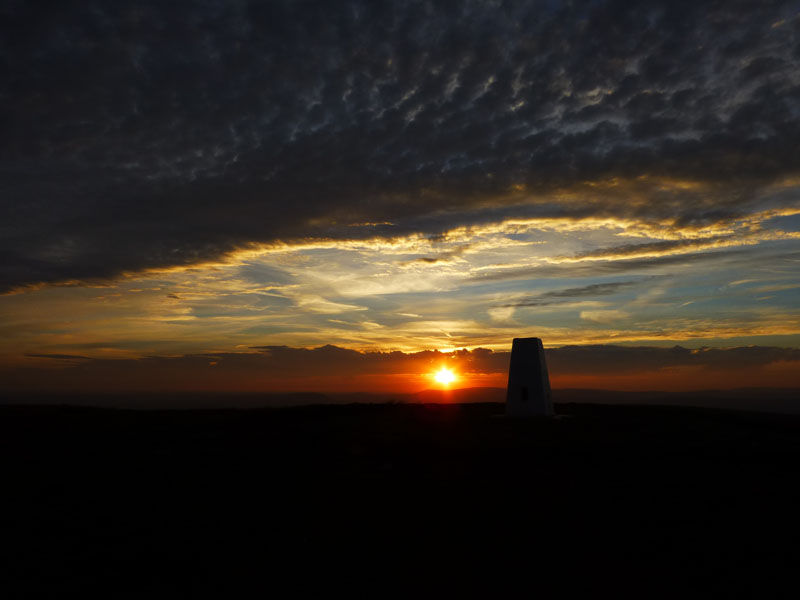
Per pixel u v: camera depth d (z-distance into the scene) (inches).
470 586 354.6
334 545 423.5
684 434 855.7
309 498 537.6
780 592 342.6
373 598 339.3
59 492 561.6
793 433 871.7
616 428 920.9
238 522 474.0
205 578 367.6
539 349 1095.6
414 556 402.3
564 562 390.3
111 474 628.1
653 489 556.7
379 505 516.4
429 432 877.8
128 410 1159.6
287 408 1192.8
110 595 343.0
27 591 347.6
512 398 1090.7
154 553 409.4
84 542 430.9
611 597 339.0
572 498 530.6
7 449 758.5
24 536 443.5
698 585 353.7
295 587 354.3
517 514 488.7
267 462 679.7
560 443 780.6
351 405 1233.4
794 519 467.5
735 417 1068.5
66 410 1125.1
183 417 1058.7
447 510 500.7
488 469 639.1
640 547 414.6
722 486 565.0
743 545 415.5
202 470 644.1
